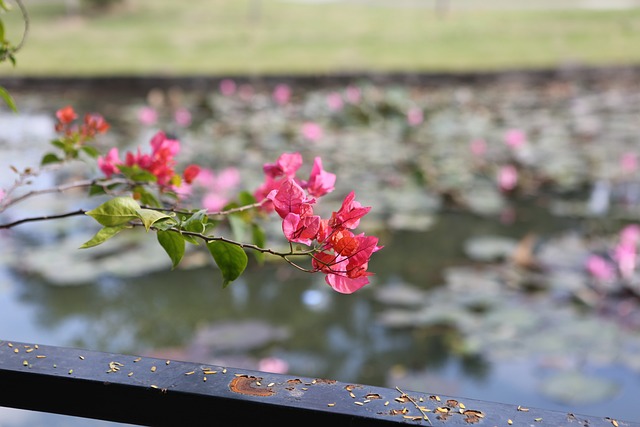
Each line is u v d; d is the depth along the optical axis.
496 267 2.47
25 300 2.23
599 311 2.13
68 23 11.67
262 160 3.63
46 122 4.60
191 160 3.58
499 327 2.06
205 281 2.42
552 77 6.38
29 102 5.40
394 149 3.97
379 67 6.66
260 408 0.59
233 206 0.94
